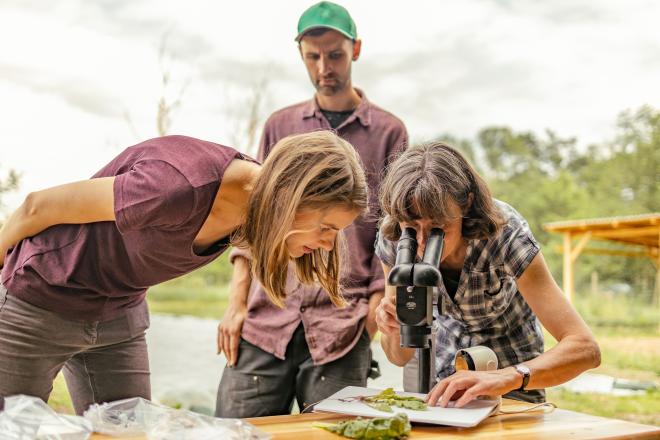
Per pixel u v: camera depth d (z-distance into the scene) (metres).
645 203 16.91
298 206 1.43
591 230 8.39
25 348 1.60
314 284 1.75
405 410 1.53
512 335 1.97
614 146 18.88
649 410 4.20
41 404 1.31
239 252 2.36
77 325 1.66
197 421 1.34
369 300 2.24
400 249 1.56
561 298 1.71
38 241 1.58
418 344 1.50
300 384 2.23
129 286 1.66
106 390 1.84
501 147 26.97
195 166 1.43
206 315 8.30
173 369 5.07
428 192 1.56
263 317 2.25
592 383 5.05
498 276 1.81
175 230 1.47
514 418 1.56
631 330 9.03
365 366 2.24
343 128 2.38
